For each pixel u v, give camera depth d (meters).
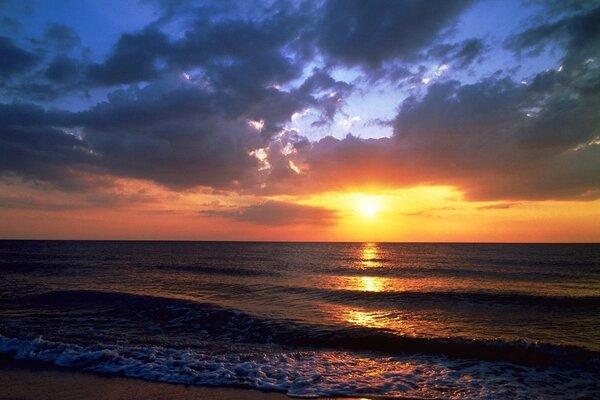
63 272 30.45
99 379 7.98
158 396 7.14
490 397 7.42
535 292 21.59
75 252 69.50
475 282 27.38
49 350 9.68
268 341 11.49
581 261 51.34
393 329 12.59
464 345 10.86
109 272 31.16
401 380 8.30
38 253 63.78
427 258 60.88
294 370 8.73
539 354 10.16
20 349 9.73
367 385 7.93
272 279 27.81
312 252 84.62
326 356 9.95
